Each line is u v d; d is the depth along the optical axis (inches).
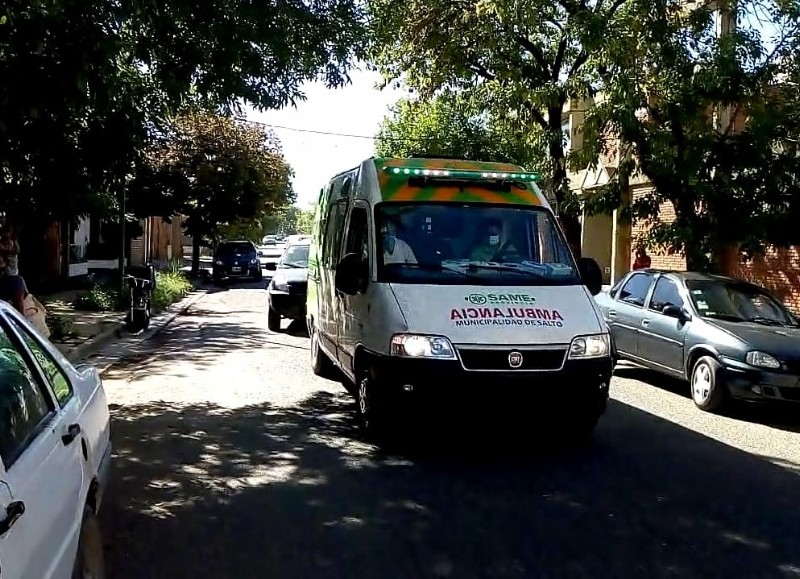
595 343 290.4
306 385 423.8
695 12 550.0
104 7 269.4
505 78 697.0
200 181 1279.5
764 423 361.1
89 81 276.8
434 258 312.0
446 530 215.3
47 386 154.3
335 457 285.3
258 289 1207.6
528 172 349.4
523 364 279.4
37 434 133.3
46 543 116.8
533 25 611.5
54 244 1000.9
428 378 274.4
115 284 819.4
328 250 411.5
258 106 408.2
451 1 695.7
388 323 285.6
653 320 433.1
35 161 391.5
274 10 367.9
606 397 299.1
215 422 337.1
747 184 524.4
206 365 490.0
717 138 536.1
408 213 322.7
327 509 230.5
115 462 276.4
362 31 420.5
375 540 207.3
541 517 227.3
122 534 209.6
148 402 377.4
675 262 853.2
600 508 236.2
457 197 331.6
